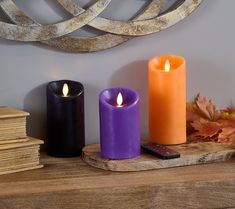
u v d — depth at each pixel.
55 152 1.05
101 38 1.08
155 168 0.97
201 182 0.91
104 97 1.01
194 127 1.10
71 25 1.05
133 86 1.14
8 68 1.07
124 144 0.98
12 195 0.85
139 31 1.10
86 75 1.11
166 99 1.06
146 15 1.10
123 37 1.09
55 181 0.91
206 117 1.12
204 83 1.18
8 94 1.07
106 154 0.99
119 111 0.96
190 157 0.99
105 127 0.98
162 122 1.07
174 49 1.15
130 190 0.89
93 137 1.13
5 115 0.94
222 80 1.19
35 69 1.08
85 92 1.11
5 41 1.05
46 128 1.09
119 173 0.95
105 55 1.11
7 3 1.02
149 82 1.08
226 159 1.03
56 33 1.05
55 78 1.09
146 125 1.16
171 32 1.14
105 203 0.88
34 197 0.86
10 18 1.02
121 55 1.12
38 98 1.09
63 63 1.09
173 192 0.90
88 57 1.10
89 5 1.08
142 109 1.15
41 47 1.07
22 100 1.08
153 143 1.06
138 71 1.14
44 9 1.07
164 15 1.11
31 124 1.09
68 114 1.03
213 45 1.17
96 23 1.07
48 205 0.86
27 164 0.97
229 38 1.18
